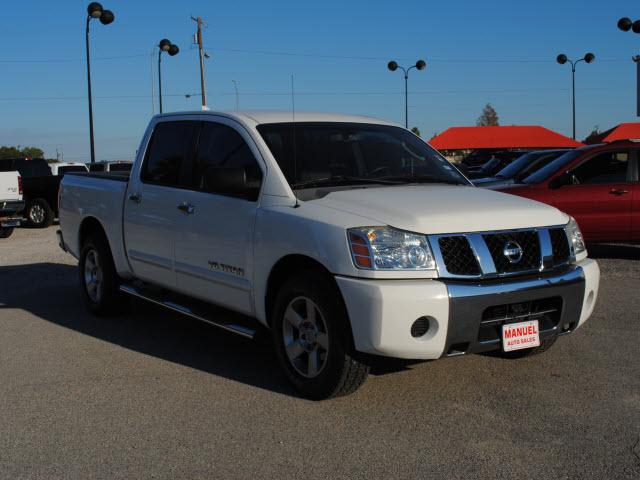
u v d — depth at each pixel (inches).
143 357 217.9
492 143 2100.1
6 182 600.4
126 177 262.2
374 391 182.1
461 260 161.9
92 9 837.2
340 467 139.3
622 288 312.3
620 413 164.9
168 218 223.5
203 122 221.5
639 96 618.5
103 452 148.1
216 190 199.3
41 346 233.0
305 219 171.3
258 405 173.6
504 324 167.5
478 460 141.2
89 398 181.0
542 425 158.4
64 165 895.1
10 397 183.0
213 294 207.5
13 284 354.6
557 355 211.5
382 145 216.1
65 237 296.8
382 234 159.8
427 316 156.3
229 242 196.2
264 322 189.8
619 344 222.5
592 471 135.6
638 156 381.7
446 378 191.3
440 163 223.0
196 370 203.3
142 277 245.4
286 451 147.0
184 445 150.9
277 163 190.2
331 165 197.2
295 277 174.9
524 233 172.4
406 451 145.9
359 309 157.1
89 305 277.6
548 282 169.5
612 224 379.6
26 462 143.9
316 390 172.6
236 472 138.1
